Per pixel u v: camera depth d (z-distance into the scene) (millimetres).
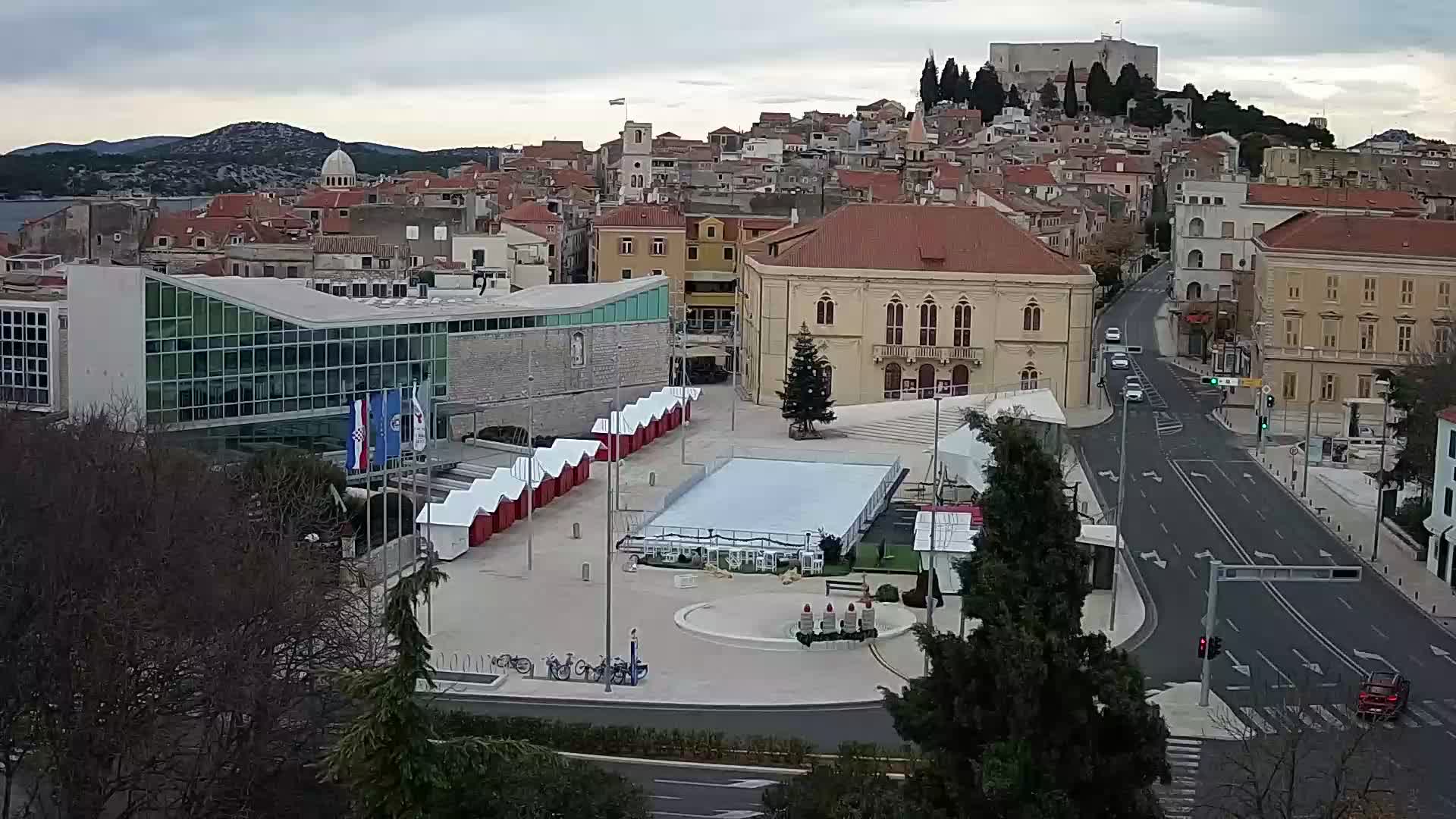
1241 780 71562
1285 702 81000
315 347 141125
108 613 71062
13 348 147875
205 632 72625
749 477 147750
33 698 69250
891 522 135375
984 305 186000
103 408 119812
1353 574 87562
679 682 92688
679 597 111438
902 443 167875
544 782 52156
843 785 56656
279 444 139750
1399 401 135125
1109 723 53625
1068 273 184625
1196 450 165625
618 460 140625
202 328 133875
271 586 75500
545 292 183250
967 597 55250
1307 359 182750
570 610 107625
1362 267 180500
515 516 131500
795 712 87875
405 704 49312
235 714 69750
